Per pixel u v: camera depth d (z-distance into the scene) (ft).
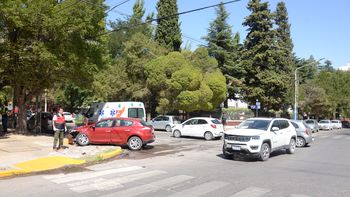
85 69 77.05
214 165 45.50
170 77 126.41
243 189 31.45
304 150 68.03
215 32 165.89
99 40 82.84
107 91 137.90
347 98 254.06
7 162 43.57
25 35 71.10
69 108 195.62
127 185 32.30
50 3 68.90
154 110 146.41
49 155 49.29
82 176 36.63
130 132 61.16
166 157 52.95
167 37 159.63
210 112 153.58
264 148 51.03
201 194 29.19
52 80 79.25
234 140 50.70
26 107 82.84
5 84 80.79
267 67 160.97
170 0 160.25
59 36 69.87
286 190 31.55
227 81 161.79
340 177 38.86
